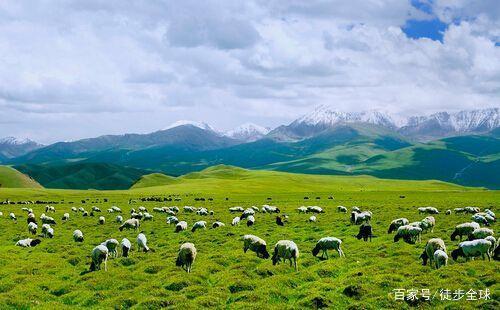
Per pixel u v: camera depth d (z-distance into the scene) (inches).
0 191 6245.1
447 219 2396.7
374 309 925.8
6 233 2368.4
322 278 1191.6
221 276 1226.0
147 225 2568.9
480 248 1258.0
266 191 7234.3
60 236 2199.8
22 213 3587.6
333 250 1574.8
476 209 2839.6
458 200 4308.6
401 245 1584.6
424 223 1919.3
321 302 958.4
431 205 3592.5
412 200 4441.4
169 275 1240.2
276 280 1141.7
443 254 1202.0
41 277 1282.0
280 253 1339.8
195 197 5639.8
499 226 2052.2
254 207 3393.2
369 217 2322.8
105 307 987.3
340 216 2765.7
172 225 2534.5
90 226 2605.8
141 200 5073.8
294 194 6240.2
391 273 1168.8
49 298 1096.2
